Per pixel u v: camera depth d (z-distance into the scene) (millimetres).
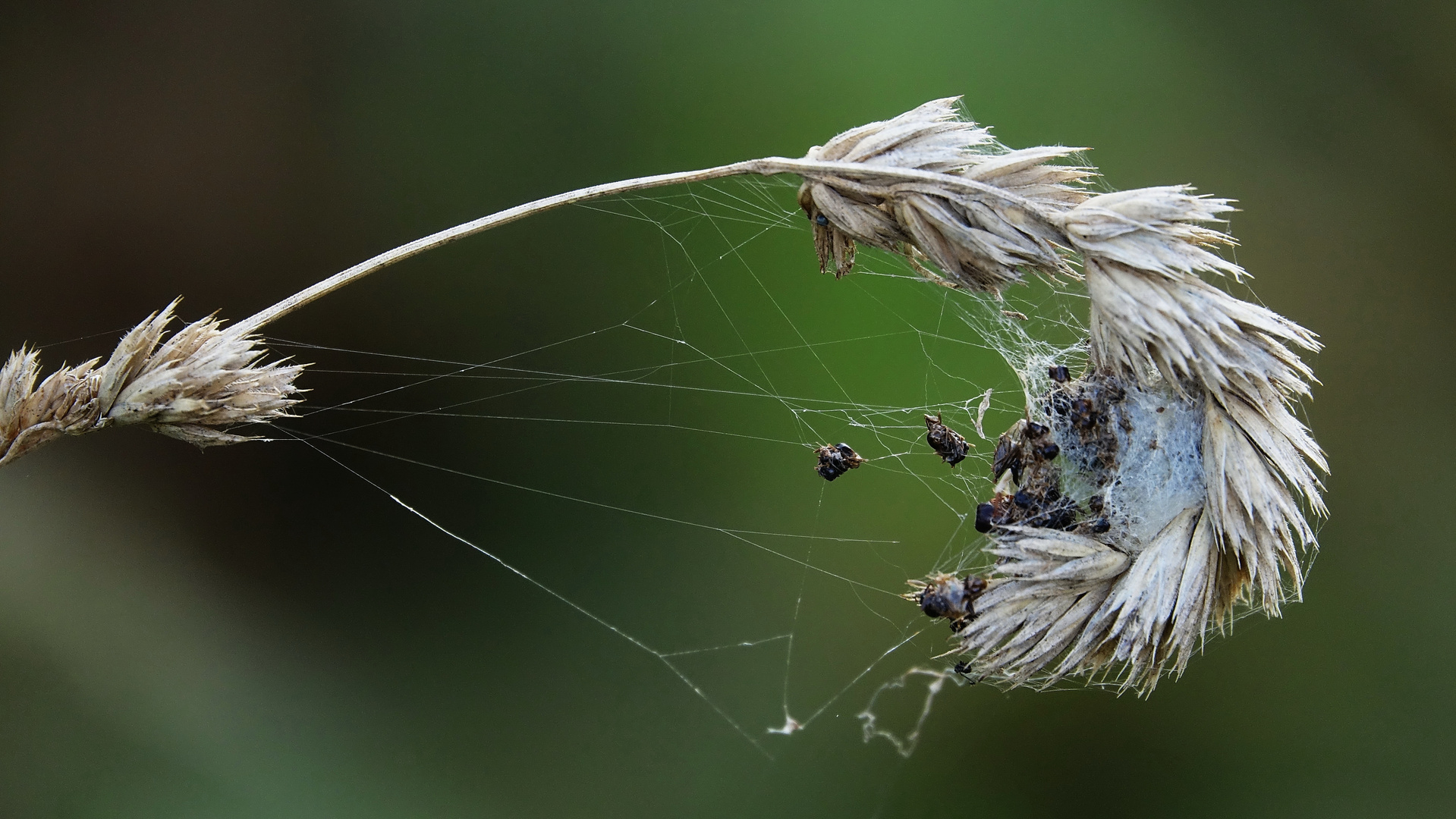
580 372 375
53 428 308
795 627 386
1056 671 313
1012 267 311
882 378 387
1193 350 309
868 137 311
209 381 308
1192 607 311
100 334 363
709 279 389
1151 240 309
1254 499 310
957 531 378
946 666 396
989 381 382
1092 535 312
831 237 313
